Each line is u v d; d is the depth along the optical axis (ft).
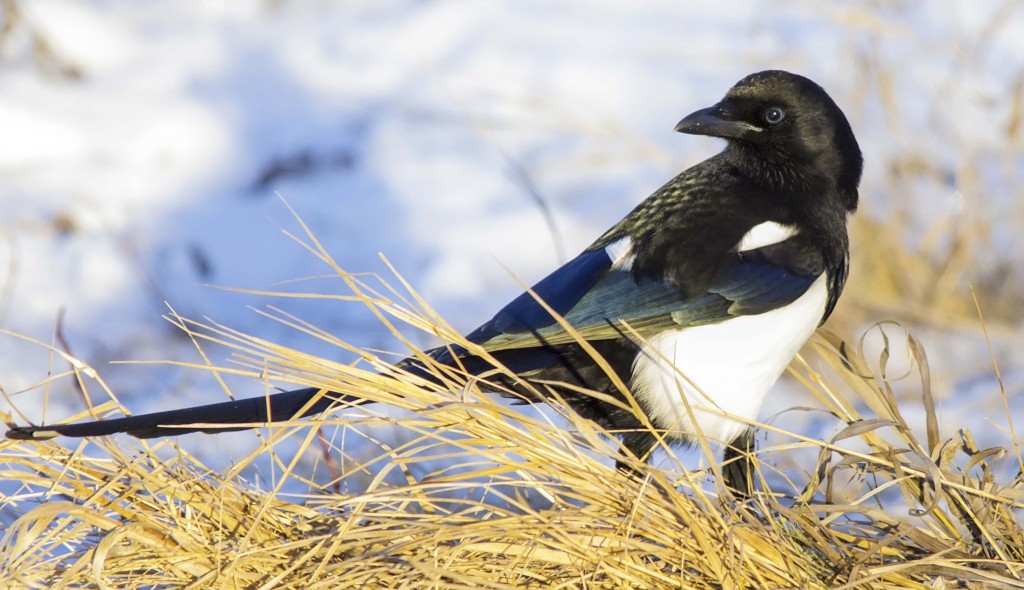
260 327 43.47
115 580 21.86
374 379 22.49
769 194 29.01
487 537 21.53
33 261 46.01
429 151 52.29
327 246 47.88
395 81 55.98
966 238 42.60
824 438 32.86
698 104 52.90
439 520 21.62
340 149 52.85
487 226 48.37
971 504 23.70
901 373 38.81
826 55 52.60
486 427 22.29
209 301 45.11
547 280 27.91
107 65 56.44
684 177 29.71
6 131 51.08
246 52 57.36
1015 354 39.45
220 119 53.21
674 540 22.12
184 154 51.93
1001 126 47.14
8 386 38.17
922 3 56.65
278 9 61.41
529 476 22.67
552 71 55.26
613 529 21.89
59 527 22.13
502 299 44.45
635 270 27.53
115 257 46.19
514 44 57.26
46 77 55.42
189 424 21.70
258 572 21.84
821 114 29.35
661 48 56.18
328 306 44.70
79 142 51.72
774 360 28.04
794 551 22.54
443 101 54.44
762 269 27.81
